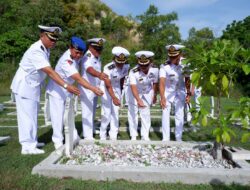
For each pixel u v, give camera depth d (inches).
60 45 1057.5
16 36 1190.9
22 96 232.8
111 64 299.0
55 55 1024.9
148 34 1009.5
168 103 291.9
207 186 174.7
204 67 211.0
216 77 209.0
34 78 234.4
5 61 1149.7
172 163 217.2
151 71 287.7
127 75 308.8
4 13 1485.0
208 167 206.1
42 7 1165.1
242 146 279.0
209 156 235.0
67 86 224.7
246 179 179.6
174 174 180.7
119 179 181.5
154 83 295.7
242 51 209.0
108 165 201.9
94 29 1294.3
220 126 211.8
